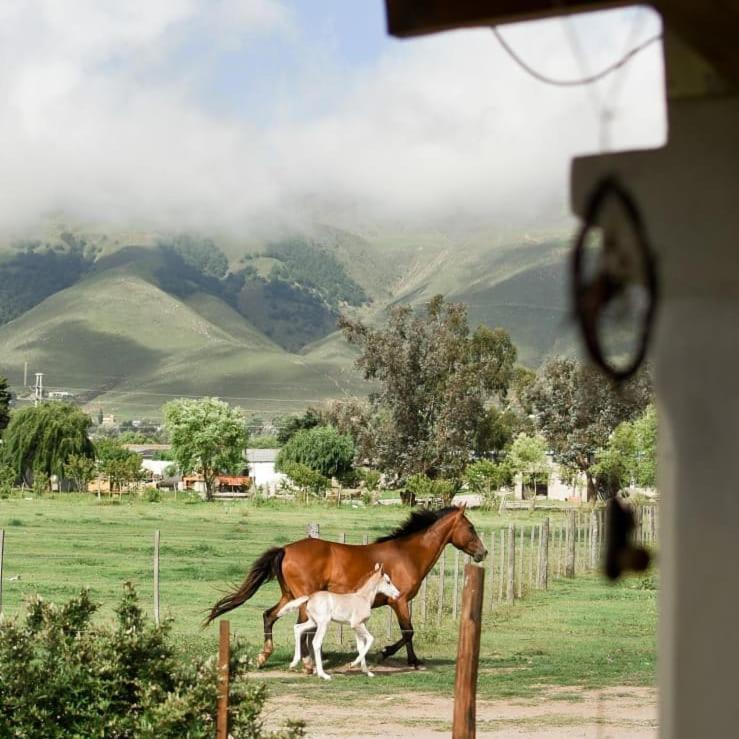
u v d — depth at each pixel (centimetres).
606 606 3183
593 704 1703
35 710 986
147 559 3947
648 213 366
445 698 1742
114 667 1008
